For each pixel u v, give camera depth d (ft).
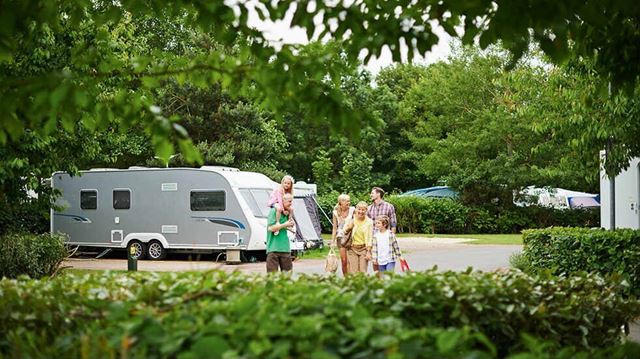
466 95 147.33
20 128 16.21
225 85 19.52
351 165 151.23
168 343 10.89
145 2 20.84
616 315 21.04
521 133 138.62
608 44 21.40
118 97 17.49
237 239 79.82
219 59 18.63
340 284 19.12
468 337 11.33
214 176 81.05
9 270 55.16
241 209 79.71
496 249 95.25
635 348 13.55
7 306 15.42
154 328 11.20
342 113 18.42
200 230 81.61
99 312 14.52
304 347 10.66
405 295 16.96
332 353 10.89
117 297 16.30
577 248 48.26
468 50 146.72
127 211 85.56
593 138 45.65
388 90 178.60
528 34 17.81
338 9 18.58
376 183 172.24
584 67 40.16
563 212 145.79
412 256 83.71
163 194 83.61
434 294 17.29
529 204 145.79
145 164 122.72
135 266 62.49
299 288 16.03
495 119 139.64
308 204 91.40
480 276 20.33
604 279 22.34
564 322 19.85
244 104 127.85
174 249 83.71
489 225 143.43
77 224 88.38
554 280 21.25
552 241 50.52
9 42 17.58
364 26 19.15
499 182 141.08
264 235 79.46
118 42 60.34
